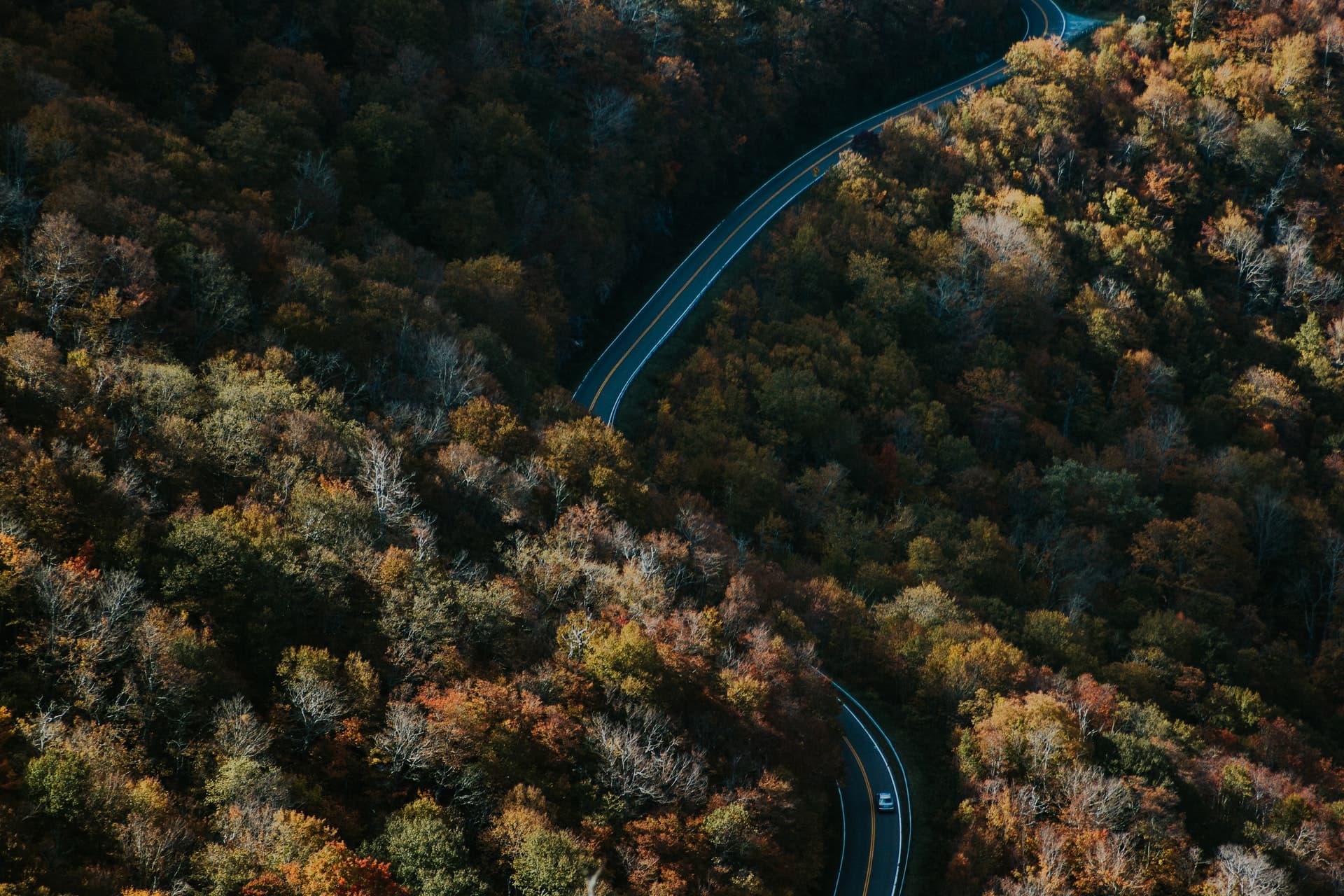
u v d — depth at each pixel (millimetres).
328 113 167375
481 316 141875
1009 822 93062
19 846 61625
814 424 153375
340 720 80438
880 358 166750
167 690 74625
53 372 94000
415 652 88188
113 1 156875
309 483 96125
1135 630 138750
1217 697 128625
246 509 91000
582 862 73875
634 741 85562
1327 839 96812
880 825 100875
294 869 64875
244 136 147125
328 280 122812
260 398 101750
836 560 135500
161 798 67750
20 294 103500
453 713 81000
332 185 150125
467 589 91312
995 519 156250
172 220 116750
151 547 86375
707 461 142250
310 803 73688
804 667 102562
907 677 115500
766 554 131625
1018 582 142125
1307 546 165875
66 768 66188
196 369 110000
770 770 91500
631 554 106812
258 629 83188
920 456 159750
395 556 90938
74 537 83562
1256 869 88625
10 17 147250
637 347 168375
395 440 108312
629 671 90938
